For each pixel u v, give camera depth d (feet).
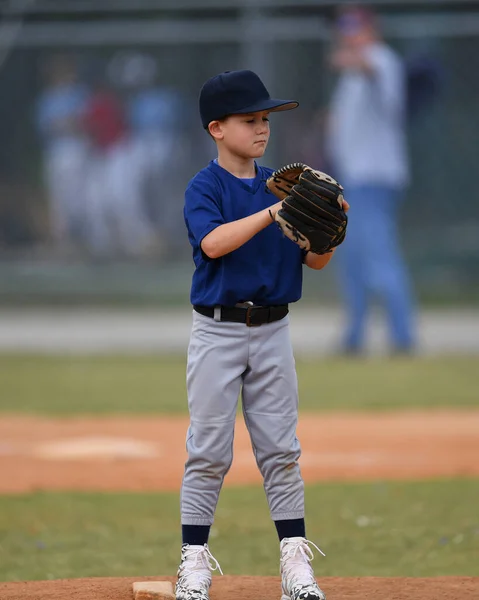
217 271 45.44
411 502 71.97
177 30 182.39
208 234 44.32
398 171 139.44
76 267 186.50
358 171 137.80
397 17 183.11
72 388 121.29
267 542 62.75
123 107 183.01
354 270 142.10
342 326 166.30
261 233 45.70
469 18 182.29
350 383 122.62
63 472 81.97
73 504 72.33
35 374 131.34
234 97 45.47
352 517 68.08
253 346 45.96
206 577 46.09
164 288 186.09
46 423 101.71
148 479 79.77
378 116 136.98
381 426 99.14
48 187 184.75
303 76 180.96
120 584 50.47
